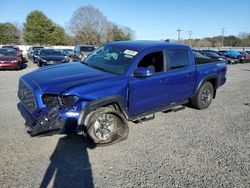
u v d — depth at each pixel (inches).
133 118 198.4
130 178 140.6
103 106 176.2
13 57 618.2
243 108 285.0
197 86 251.0
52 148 170.7
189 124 226.1
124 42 227.5
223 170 151.6
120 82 178.9
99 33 2566.4
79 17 2519.7
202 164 157.5
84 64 212.4
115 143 180.7
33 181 134.8
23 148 169.0
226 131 212.8
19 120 218.2
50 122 153.6
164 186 134.6
